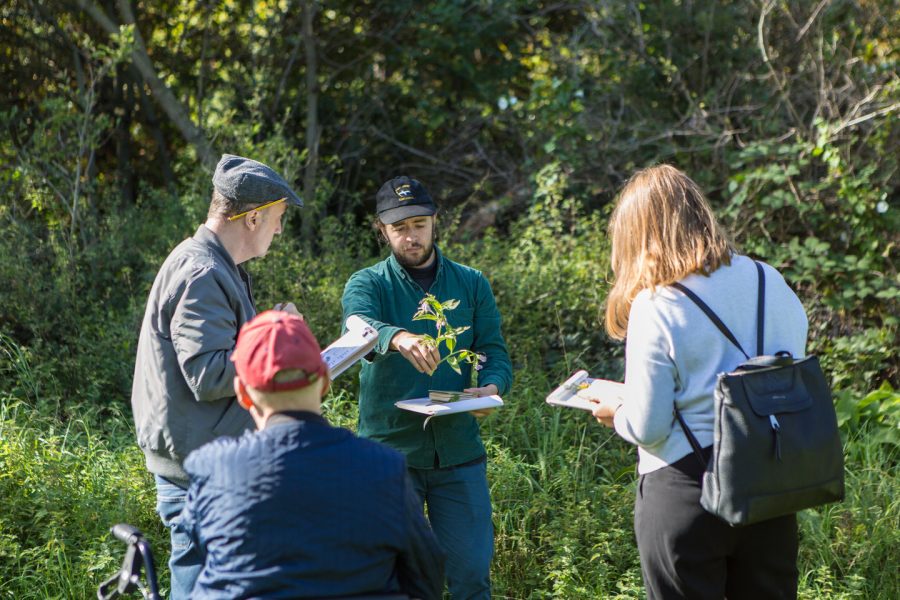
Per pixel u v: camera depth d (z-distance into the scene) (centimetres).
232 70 864
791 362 248
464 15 861
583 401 294
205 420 279
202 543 196
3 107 835
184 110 844
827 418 248
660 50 827
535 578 403
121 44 726
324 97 885
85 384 564
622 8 814
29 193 695
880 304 646
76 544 399
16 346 568
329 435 199
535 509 422
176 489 285
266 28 865
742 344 254
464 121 876
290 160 720
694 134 746
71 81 853
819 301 651
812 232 682
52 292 613
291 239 651
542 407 521
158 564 393
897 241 660
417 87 886
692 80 824
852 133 714
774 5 779
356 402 529
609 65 817
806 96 753
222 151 749
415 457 346
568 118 776
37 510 407
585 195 746
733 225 684
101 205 756
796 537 263
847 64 724
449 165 859
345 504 192
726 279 257
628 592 386
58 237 661
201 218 660
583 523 415
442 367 351
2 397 541
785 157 695
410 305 354
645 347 251
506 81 887
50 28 843
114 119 862
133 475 436
